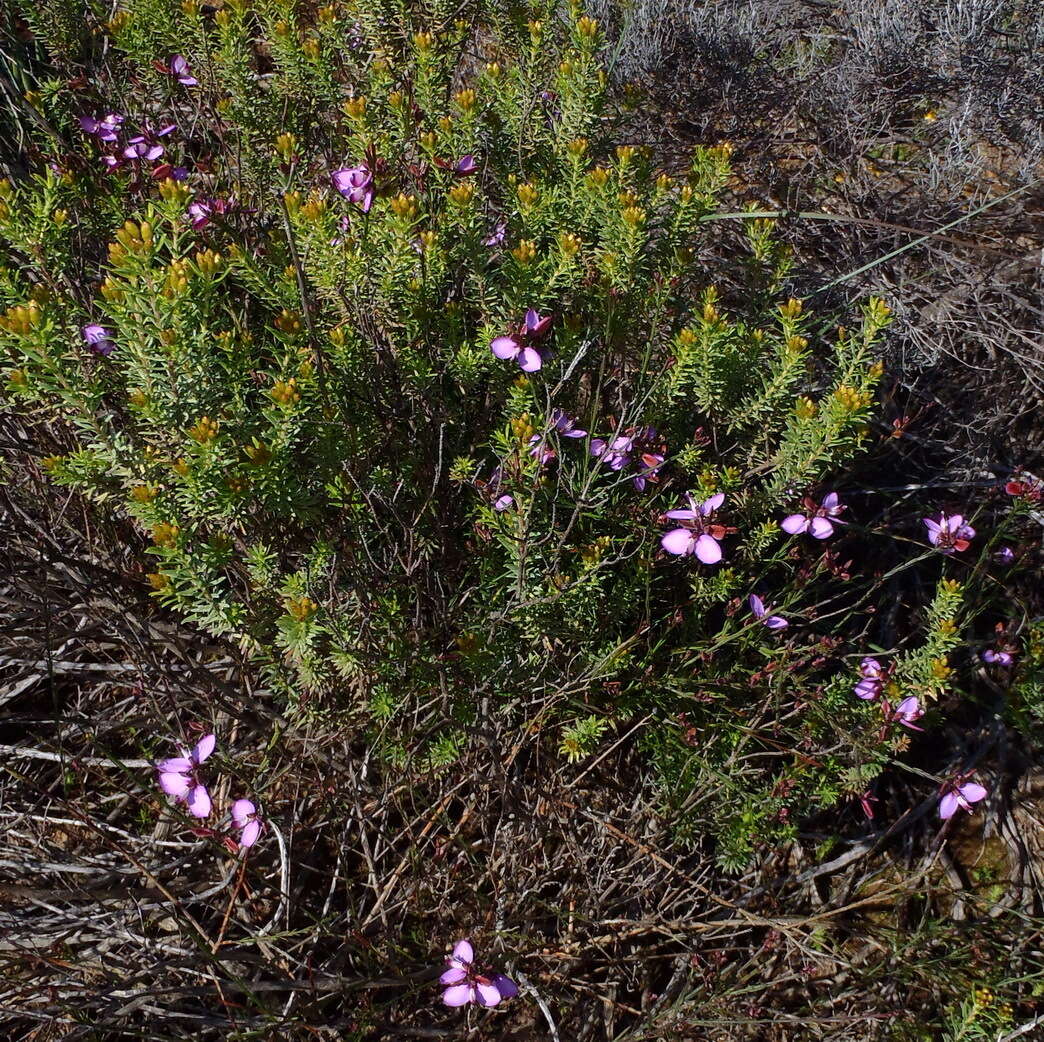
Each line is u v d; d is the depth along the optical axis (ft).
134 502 6.77
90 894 7.94
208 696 8.41
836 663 11.33
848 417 8.55
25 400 7.54
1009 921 9.80
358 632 8.07
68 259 7.96
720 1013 8.41
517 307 8.95
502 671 8.37
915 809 10.27
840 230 15.62
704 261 14.39
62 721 8.93
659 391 9.48
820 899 9.79
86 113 11.96
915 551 12.68
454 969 7.46
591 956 8.98
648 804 9.04
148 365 6.87
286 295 9.04
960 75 17.65
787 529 9.55
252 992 7.38
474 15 12.28
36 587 8.62
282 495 7.40
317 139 11.99
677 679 8.93
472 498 9.56
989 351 14.03
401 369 9.11
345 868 8.32
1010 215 16.15
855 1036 8.68
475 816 9.14
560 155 10.63
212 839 7.59
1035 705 10.71
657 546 9.53
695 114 17.31
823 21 19.94
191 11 10.98
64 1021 7.38
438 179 10.01
